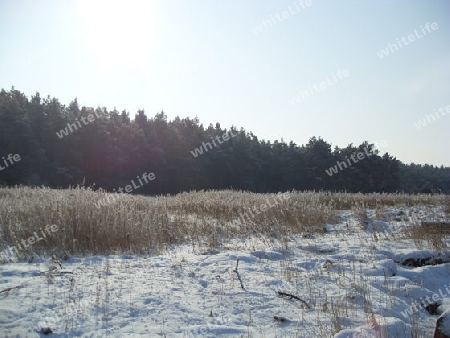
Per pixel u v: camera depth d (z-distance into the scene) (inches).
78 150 1754.4
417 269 309.1
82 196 465.7
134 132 1977.1
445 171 3622.0
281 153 2581.2
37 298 222.5
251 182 2325.3
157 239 400.2
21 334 179.0
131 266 304.8
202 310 220.5
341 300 239.9
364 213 589.9
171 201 700.7
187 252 372.2
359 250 371.2
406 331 192.4
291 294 246.5
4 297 221.1
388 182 2454.5
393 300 242.8
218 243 406.0
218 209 607.2
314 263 328.2
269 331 196.1
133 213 434.9
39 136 1659.7
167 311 215.5
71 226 362.9
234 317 213.3
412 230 445.1
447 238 412.2
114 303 221.0
